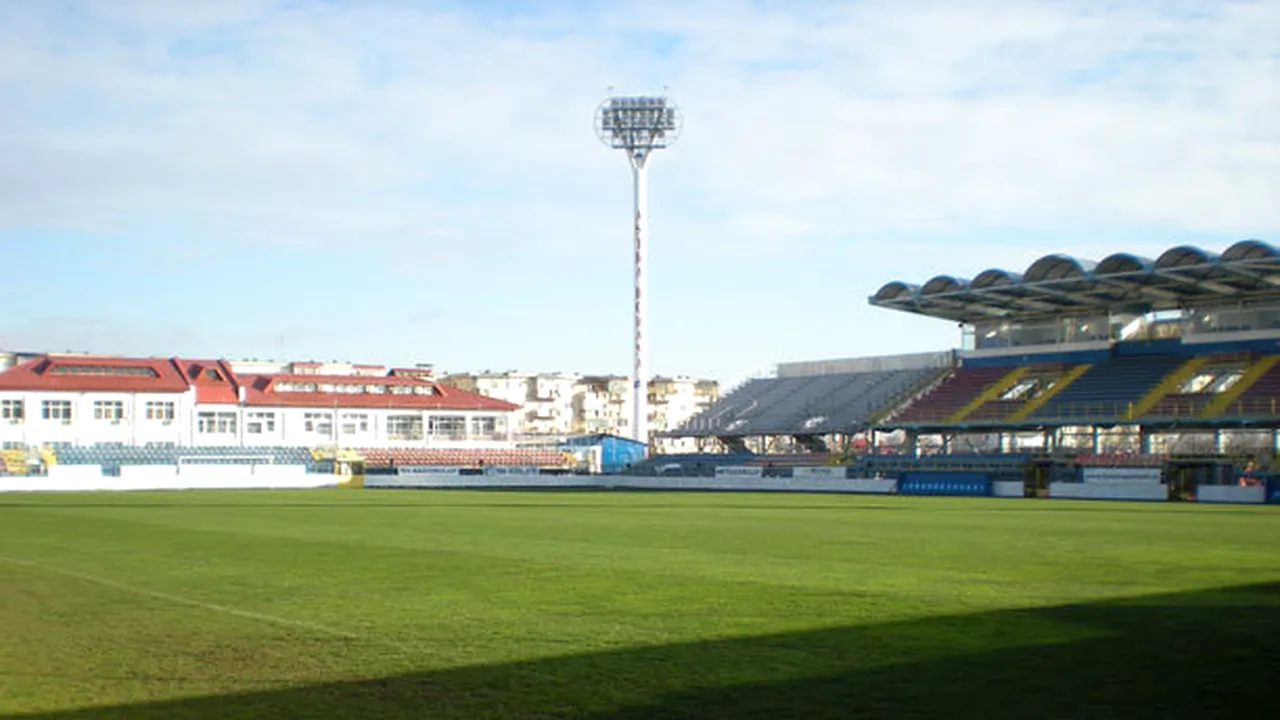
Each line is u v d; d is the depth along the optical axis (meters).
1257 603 21.56
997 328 110.06
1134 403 92.50
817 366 126.19
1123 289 92.62
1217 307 95.81
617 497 77.56
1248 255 79.88
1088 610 20.70
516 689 14.64
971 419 101.00
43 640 18.25
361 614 20.70
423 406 131.38
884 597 22.62
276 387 126.25
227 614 20.77
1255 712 13.35
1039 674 15.30
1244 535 39.56
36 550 33.78
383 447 128.62
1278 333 91.56
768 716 13.27
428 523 46.66
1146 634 18.19
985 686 14.64
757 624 19.34
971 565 28.86
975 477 86.81
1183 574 26.62
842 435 112.88
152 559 30.94
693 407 199.12
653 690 14.53
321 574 27.11
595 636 18.27
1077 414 95.38
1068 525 45.47
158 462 111.00
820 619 19.83
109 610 21.34
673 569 28.02
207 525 45.31
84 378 115.31
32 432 112.12
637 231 120.12
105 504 64.19
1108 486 79.06
